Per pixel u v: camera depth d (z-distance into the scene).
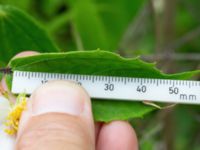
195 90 0.17
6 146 0.17
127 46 0.26
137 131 0.23
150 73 0.17
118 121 0.18
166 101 0.17
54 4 0.27
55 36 0.27
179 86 0.17
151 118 0.24
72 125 0.15
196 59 0.23
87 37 0.23
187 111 0.27
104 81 0.17
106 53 0.15
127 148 0.18
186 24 0.29
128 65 0.16
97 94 0.17
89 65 0.16
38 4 0.27
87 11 0.23
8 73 0.17
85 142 0.15
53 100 0.15
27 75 0.17
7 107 0.17
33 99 0.16
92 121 0.16
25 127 0.15
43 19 0.28
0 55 0.19
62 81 0.16
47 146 0.14
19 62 0.16
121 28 0.23
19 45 0.19
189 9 0.28
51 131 0.15
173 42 0.24
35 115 0.15
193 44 0.28
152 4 0.24
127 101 0.17
